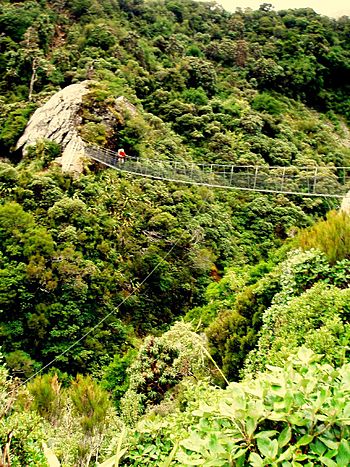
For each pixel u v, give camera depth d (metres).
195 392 6.28
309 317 6.45
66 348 19.45
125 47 48.69
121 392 16.09
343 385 2.14
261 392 2.06
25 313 19.80
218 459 1.89
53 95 37.81
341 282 7.47
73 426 8.68
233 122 42.09
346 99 62.44
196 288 25.23
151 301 24.02
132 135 33.34
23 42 44.97
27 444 4.66
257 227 30.58
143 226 26.97
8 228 22.16
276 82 57.47
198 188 31.19
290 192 19.69
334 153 45.56
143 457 3.66
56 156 31.30
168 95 43.62
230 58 58.91
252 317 10.48
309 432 1.91
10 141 35.34
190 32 64.62
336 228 8.98
